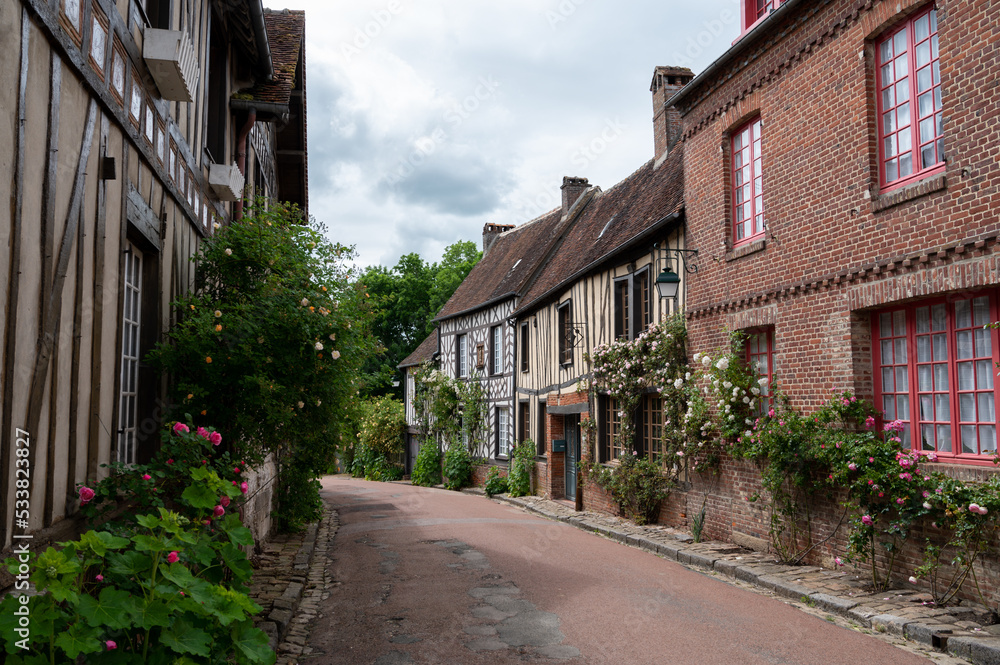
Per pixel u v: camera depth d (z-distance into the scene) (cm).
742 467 866
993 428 573
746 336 889
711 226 953
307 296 650
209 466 466
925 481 582
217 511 378
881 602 580
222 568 373
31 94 337
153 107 551
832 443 682
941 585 582
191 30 664
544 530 1111
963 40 572
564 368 1499
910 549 618
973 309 591
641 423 1147
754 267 854
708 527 943
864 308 685
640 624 556
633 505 1104
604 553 888
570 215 1928
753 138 888
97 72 425
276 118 924
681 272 1030
